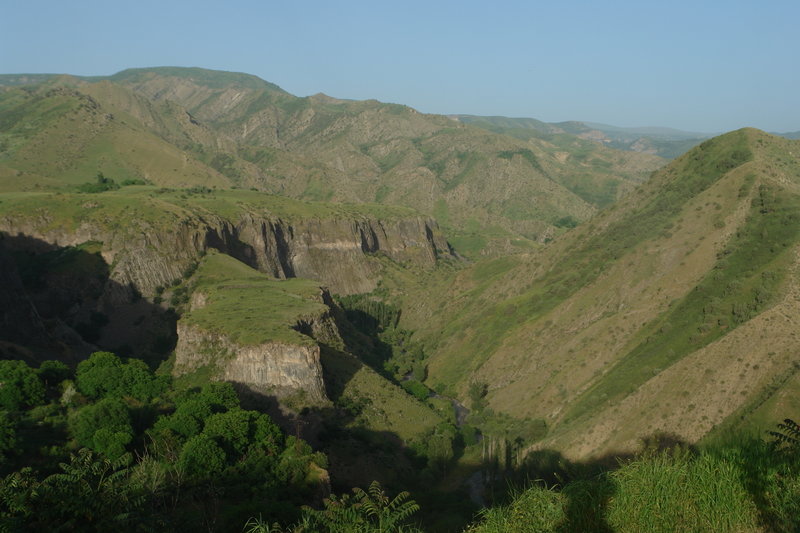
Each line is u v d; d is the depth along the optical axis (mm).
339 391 88875
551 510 15773
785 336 65500
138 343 119875
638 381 81562
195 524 31344
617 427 68125
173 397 67750
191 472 42781
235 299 107500
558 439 73062
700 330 83000
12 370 56594
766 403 56375
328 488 51031
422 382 122062
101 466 27406
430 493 66688
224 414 54094
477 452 82500
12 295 93125
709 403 63250
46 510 22250
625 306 102125
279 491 45469
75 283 127312
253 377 81250
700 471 15430
